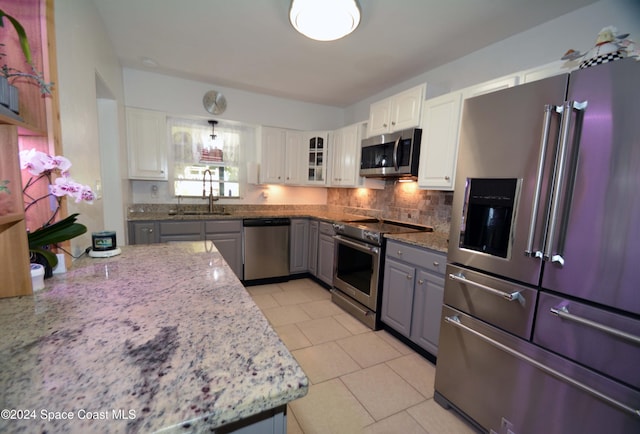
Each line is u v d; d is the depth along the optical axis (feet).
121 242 8.46
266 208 13.43
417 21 6.36
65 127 4.23
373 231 8.07
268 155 12.25
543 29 6.33
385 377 6.04
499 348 4.28
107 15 6.44
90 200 3.75
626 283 3.12
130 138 9.70
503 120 4.26
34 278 3.00
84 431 1.33
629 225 3.09
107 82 7.16
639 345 3.01
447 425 4.87
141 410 1.47
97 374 1.72
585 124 3.38
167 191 11.46
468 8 5.87
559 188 3.58
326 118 13.46
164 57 8.64
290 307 9.44
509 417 4.29
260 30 7.00
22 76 3.17
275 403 1.65
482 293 4.61
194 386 1.65
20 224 2.82
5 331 2.20
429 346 6.46
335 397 5.43
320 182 12.41
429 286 6.44
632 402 3.11
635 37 5.09
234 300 2.92
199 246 5.41
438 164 7.11
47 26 3.58
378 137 9.01
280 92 11.62
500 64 7.16
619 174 3.15
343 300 9.32
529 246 3.91
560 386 3.69
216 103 11.00
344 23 5.41
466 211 4.85
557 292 3.71
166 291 3.12
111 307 2.68
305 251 12.39
